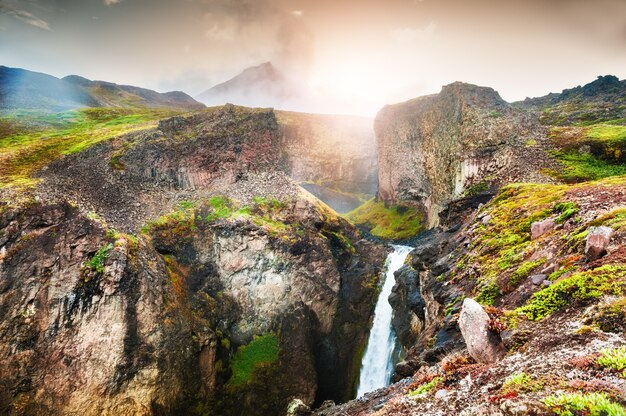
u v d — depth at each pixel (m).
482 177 52.56
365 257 60.81
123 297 35.09
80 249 35.59
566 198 26.31
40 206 35.94
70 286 33.66
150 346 35.50
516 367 10.73
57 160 46.56
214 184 56.22
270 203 55.91
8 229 33.31
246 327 46.44
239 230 49.22
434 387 12.68
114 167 49.03
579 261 16.14
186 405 36.97
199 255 47.62
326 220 59.88
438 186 71.62
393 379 22.88
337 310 53.47
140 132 55.41
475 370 12.24
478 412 9.34
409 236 79.06
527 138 52.00
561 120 72.75
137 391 34.00
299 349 47.16
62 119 74.56
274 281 49.12
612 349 9.18
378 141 106.06
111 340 33.75
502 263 22.94
